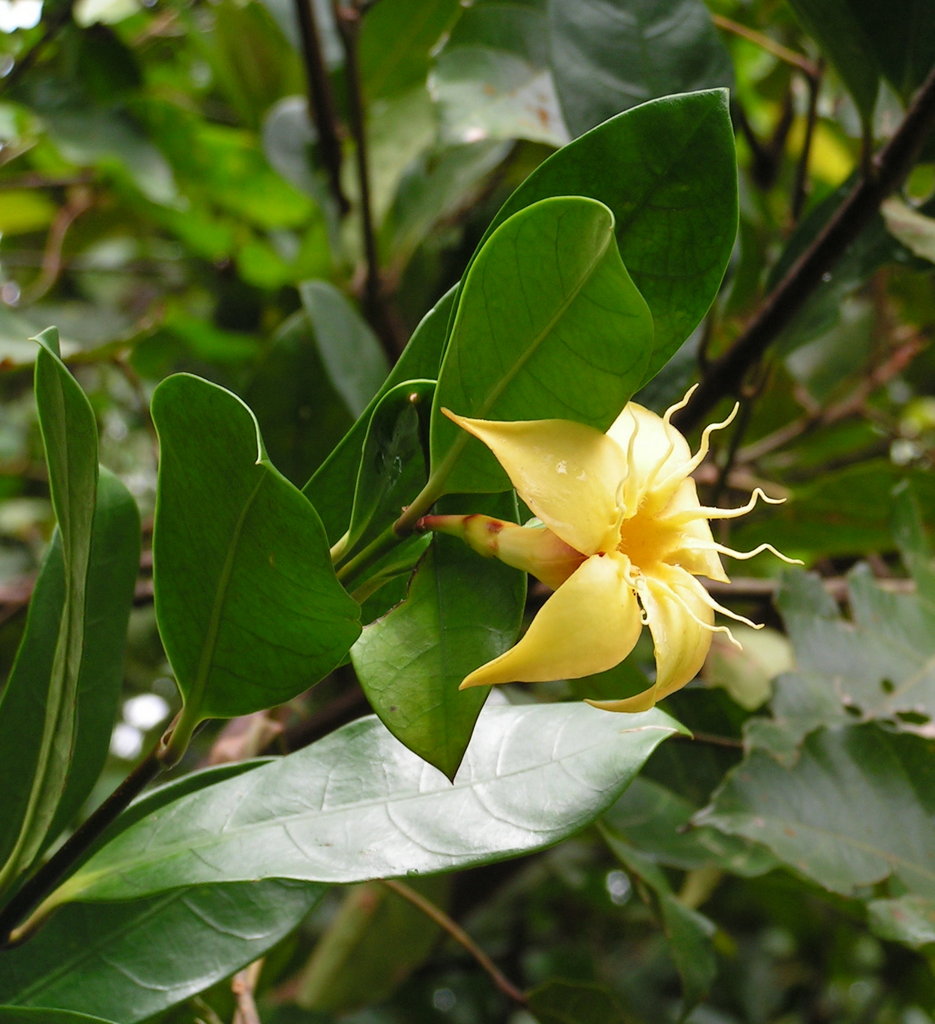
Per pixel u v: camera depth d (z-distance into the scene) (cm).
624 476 45
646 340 44
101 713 53
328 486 49
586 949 123
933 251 60
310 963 88
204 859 49
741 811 59
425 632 46
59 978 51
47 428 47
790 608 64
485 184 97
